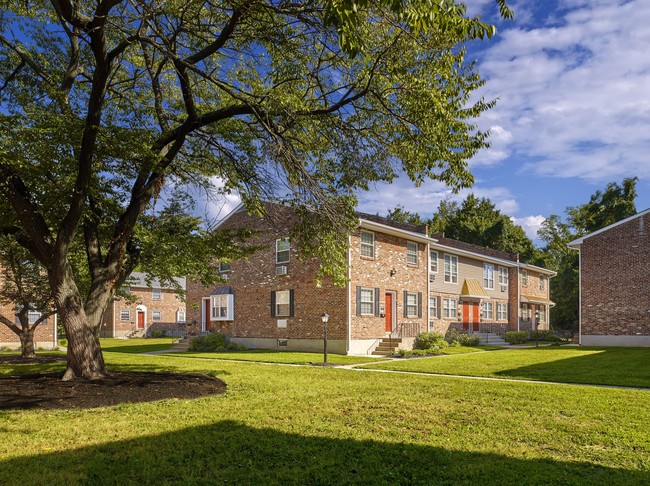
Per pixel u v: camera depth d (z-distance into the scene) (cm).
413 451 620
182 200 1384
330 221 1109
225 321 2819
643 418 801
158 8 934
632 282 2589
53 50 1295
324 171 1171
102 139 1005
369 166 1091
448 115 895
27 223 1033
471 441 669
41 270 2050
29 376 1166
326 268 1232
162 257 1296
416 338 2500
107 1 857
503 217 5328
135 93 1339
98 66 945
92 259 1173
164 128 1260
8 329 2667
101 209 1214
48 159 966
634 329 2562
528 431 718
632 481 519
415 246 2752
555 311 4931
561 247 5591
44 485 513
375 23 834
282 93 991
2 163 922
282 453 618
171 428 732
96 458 598
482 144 951
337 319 2294
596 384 1218
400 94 952
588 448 639
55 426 738
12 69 1233
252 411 852
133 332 4566
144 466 573
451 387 1134
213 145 1188
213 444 653
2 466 567
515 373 1423
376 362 1820
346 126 1055
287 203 1161
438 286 3025
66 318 1091
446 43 837
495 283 3650
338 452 620
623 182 4553
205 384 1140
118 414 822
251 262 2700
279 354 2191
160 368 1551
